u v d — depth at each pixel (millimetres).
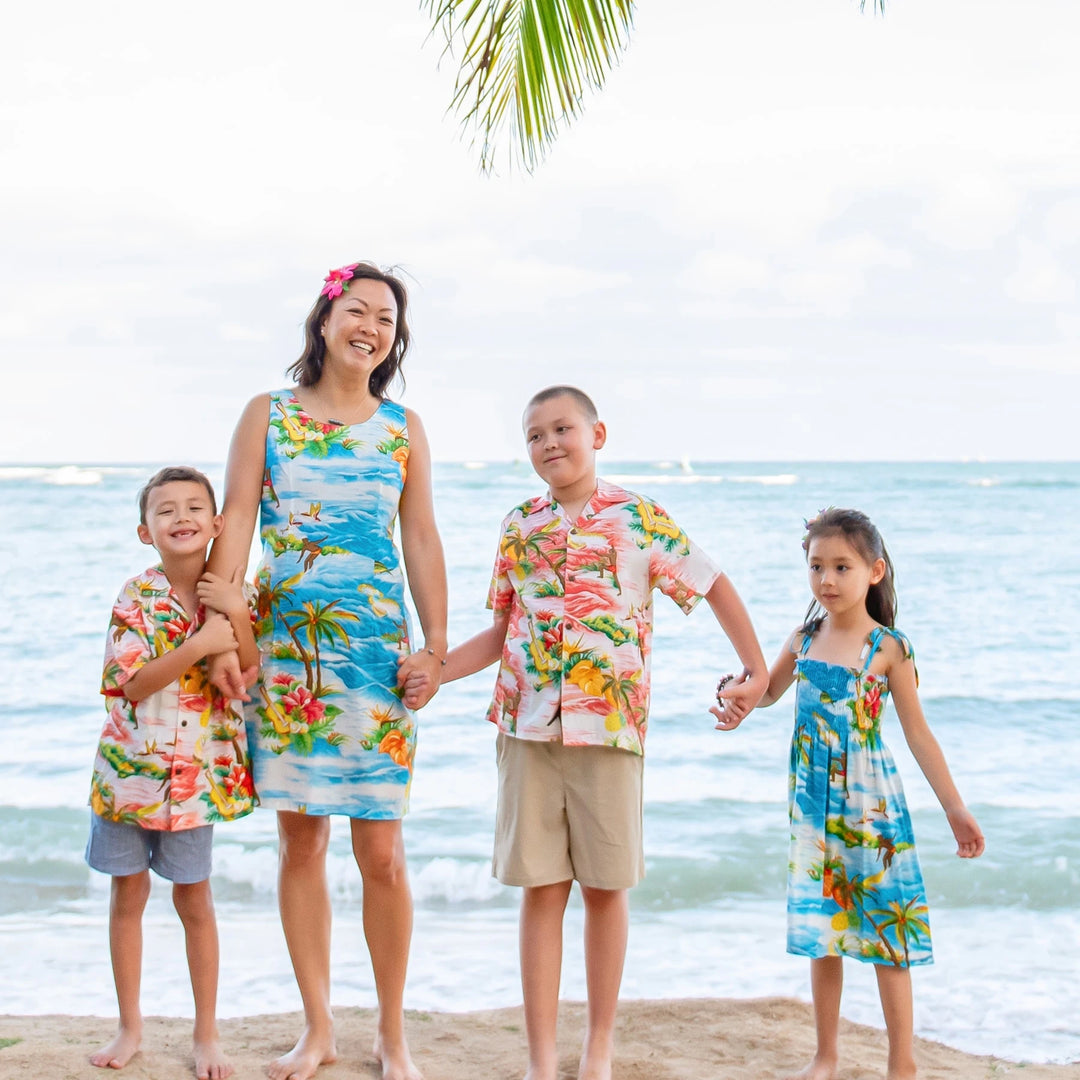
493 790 7742
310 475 3150
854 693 3146
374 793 3043
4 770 8398
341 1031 3502
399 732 3107
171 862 3072
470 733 9461
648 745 9086
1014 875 5781
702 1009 3773
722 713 3258
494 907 5477
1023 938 4922
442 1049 3391
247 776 3129
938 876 5773
